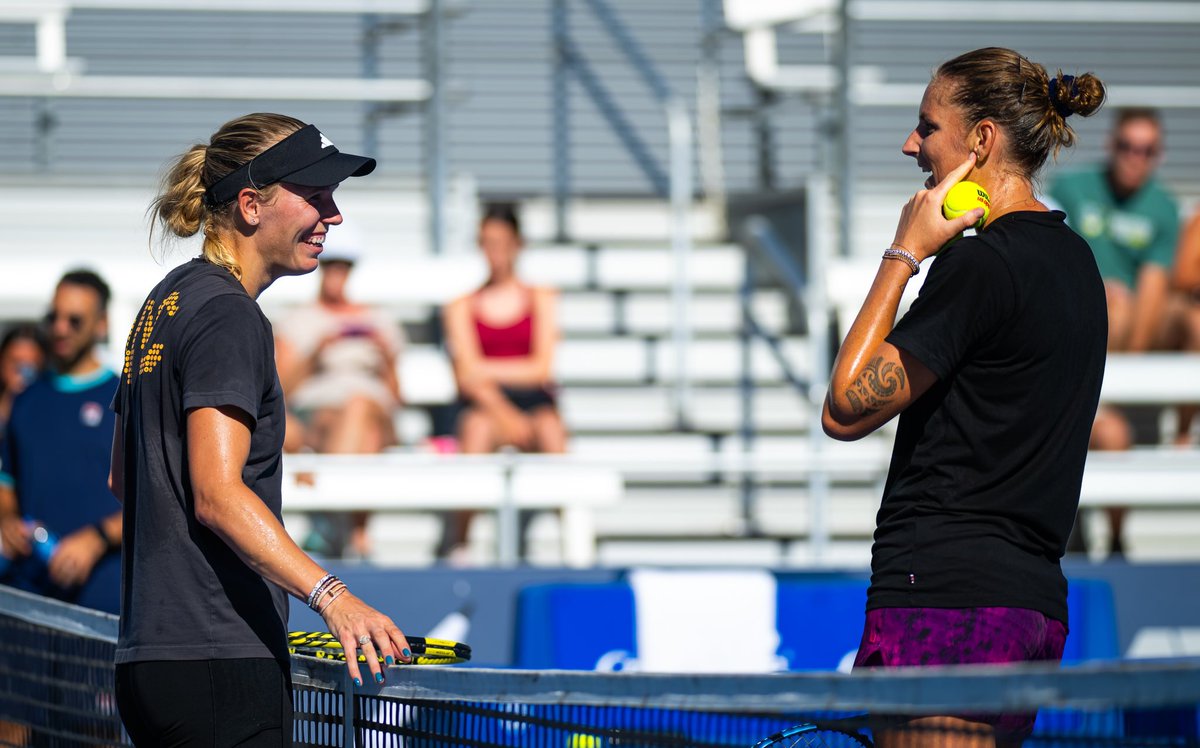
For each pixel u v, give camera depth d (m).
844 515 31.89
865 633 9.23
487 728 8.94
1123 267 29.03
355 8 30.48
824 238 30.84
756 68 33.69
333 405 26.14
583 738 8.58
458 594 23.33
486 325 27.20
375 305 29.52
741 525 31.48
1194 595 25.31
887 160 36.53
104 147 34.38
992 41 37.69
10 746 13.73
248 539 8.58
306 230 9.55
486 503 24.42
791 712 8.20
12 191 32.94
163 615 8.97
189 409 8.75
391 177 34.75
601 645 22.48
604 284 34.00
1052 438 8.95
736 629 22.94
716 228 35.34
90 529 19.61
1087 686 6.43
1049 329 8.86
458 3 35.75
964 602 8.76
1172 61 38.22
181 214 9.66
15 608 13.22
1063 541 9.12
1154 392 27.59
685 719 8.49
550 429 27.12
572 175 36.03
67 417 19.88
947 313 8.81
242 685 8.96
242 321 8.95
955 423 8.96
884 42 37.28
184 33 34.78
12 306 31.52
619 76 36.56
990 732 8.16
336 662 9.88
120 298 27.62
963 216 9.08
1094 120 36.84
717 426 32.31
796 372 32.91
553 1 36.47
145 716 9.09
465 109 35.72
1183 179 37.12
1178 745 7.68
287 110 34.94
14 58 34.25
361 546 27.64
